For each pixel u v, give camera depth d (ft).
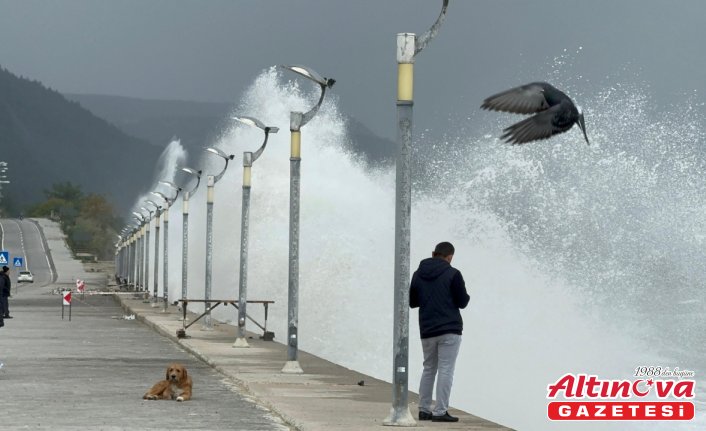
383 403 150.92
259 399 157.79
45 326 405.59
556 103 60.95
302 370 203.00
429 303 127.75
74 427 127.54
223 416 140.15
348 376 194.80
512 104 61.52
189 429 127.34
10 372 206.18
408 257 125.18
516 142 61.11
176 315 476.95
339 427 124.36
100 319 480.64
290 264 204.03
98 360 239.91
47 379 192.24
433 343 128.47
